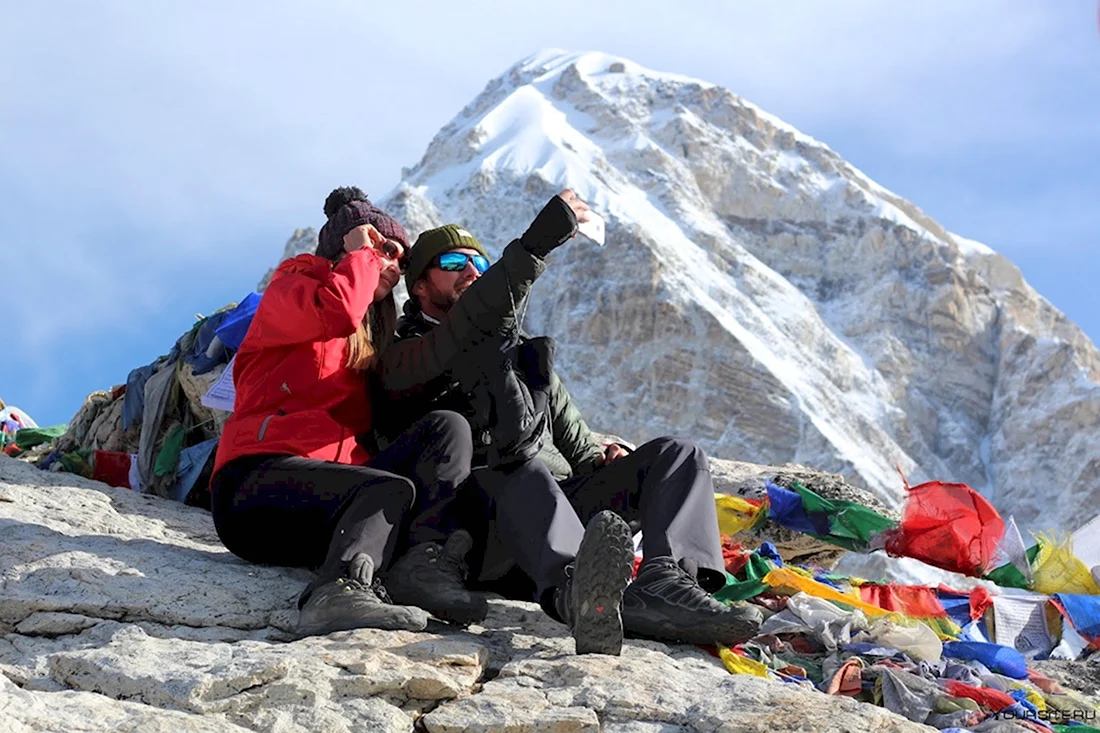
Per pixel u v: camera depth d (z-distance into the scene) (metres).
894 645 4.79
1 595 4.12
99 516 5.34
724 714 3.56
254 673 3.60
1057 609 5.95
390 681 3.65
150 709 3.44
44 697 3.39
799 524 6.71
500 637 4.30
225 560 4.84
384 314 4.95
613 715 3.62
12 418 8.52
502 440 4.49
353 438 4.84
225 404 6.08
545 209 4.55
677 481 4.54
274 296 4.62
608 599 3.94
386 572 4.38
